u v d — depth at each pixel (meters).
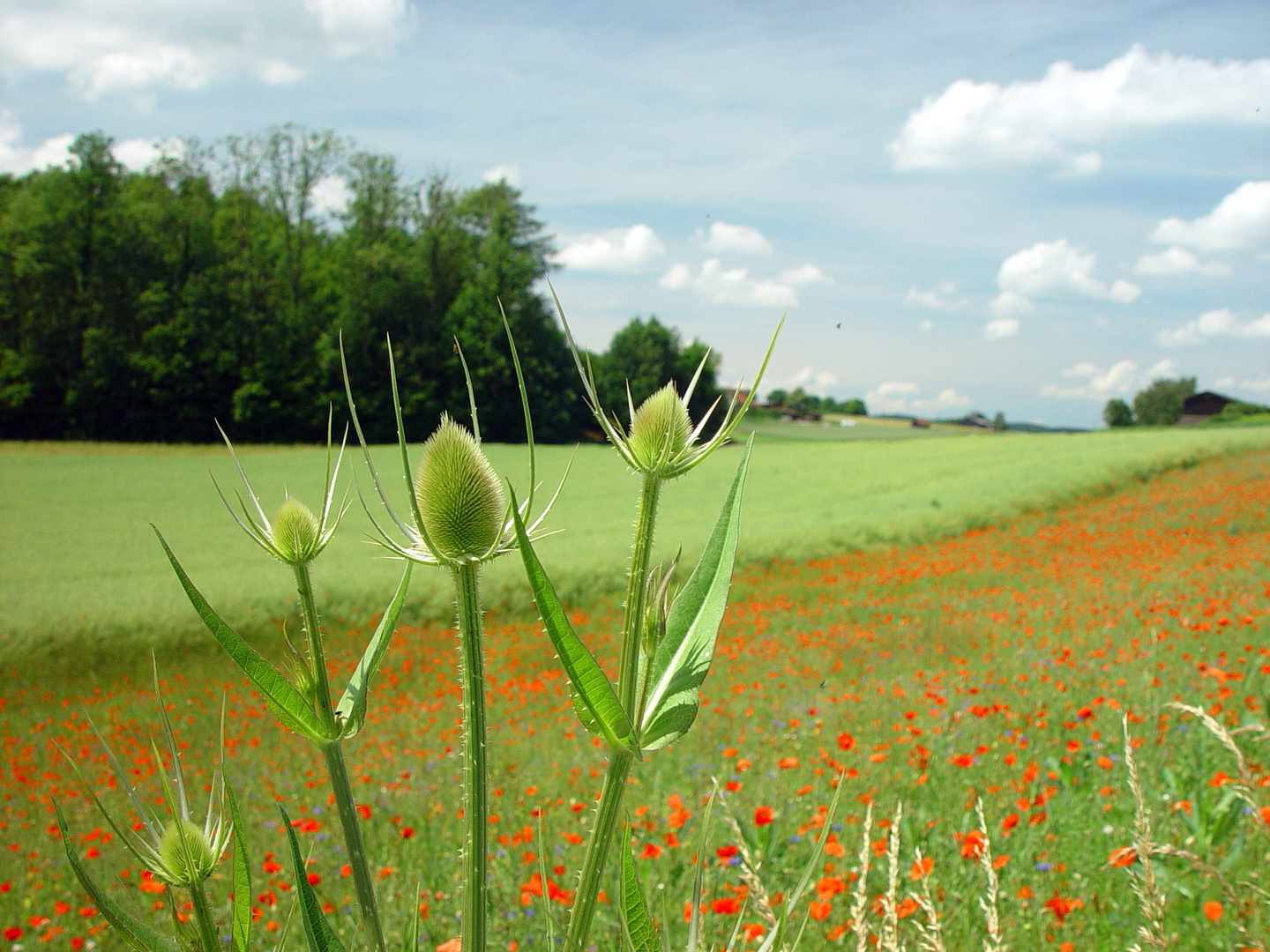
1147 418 122.12
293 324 56.59
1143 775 4.43
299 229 58.22
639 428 1.23
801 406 112.12
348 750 7.21
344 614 15.55
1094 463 31.19
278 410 53.94
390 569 18.52
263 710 9.48
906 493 28.44
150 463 38.47
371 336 56.88
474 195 70.62
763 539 20.59
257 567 19.23
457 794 5.32
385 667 12.45
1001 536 20.86
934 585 15.91
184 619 14.55
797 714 6.89
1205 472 30.02
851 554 20.22
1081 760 4.82
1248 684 6.20
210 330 52.81
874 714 6.75
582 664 1.06
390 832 4.73
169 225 53.72
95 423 50.41
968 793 4.41
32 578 18.23
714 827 4.29
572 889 3.42
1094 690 6.66
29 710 11.41
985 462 36.69
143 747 8.26
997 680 7.52
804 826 4.09
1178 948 2.78
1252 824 3.25
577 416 65.38
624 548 19.78
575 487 32.97
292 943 3.34
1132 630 9.49
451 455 1.11
